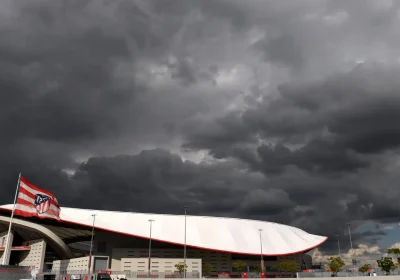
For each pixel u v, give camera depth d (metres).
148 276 75.50
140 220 101.31
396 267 88.94
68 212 96.56
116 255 95.25
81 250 122.06
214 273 97.31
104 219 97.50
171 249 98.81
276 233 110.25
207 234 101.06
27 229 87.38
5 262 43.41
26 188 46.16
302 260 114.19
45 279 46.88
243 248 98.69
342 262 100.00
